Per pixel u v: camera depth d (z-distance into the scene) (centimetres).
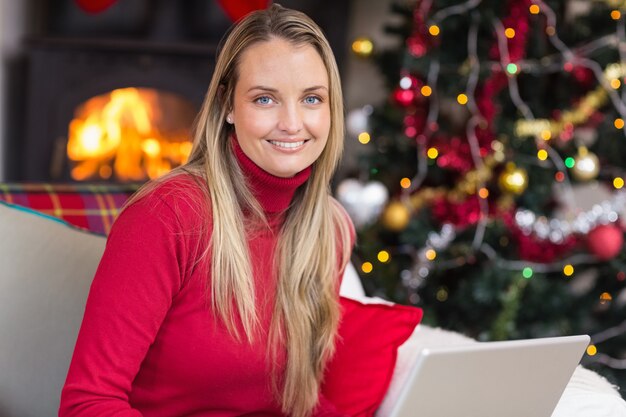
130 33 470
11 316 192
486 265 401
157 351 172
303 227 189
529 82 409
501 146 395
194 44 462
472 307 397
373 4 490
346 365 202
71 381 163
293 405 188
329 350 196
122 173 471
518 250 399
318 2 472
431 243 397
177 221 168
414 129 409
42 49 457
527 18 396
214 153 178
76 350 165
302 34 175
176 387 173
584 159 385
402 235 395
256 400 181
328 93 180
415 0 416
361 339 203
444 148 404
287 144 175
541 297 395
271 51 172
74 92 460
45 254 199
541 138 394
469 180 397
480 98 397
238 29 177
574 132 424
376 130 414
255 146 175
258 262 183
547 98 413
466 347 150
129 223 167
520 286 385
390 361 202
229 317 173
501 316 375
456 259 399
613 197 421
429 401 153
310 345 192
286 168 176
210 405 177
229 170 181
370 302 227
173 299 172
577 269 410
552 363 165
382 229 417
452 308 408
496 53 393
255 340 178
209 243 172
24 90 478
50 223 206
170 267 168
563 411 195
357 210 398
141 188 174
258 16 176
